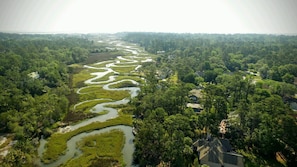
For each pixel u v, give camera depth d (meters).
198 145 69.75
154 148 66.31
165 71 170.62
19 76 129.25
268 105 79.31
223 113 85.00
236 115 87.81
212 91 99.06
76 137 83.00
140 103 101.06
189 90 119.06
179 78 150.62
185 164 64.25
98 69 191.25
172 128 69.94
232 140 77.44
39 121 86.75
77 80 155.38
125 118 98.50
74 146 76.75
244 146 74.31
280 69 154.50
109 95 127.62
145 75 169.38
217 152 64.31
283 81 138.50
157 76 159.88
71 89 136.38
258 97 94.38
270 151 67.94
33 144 75.12
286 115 71.06
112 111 106.81
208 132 81.75
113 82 153.12
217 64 173.75
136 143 73.25
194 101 110.19
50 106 94.25
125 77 165.00
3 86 112.12
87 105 112.12
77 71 181.88
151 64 191.38
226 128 83.06
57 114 94.69
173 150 62.62
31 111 87.31
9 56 160.75
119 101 119.56
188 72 151.62
